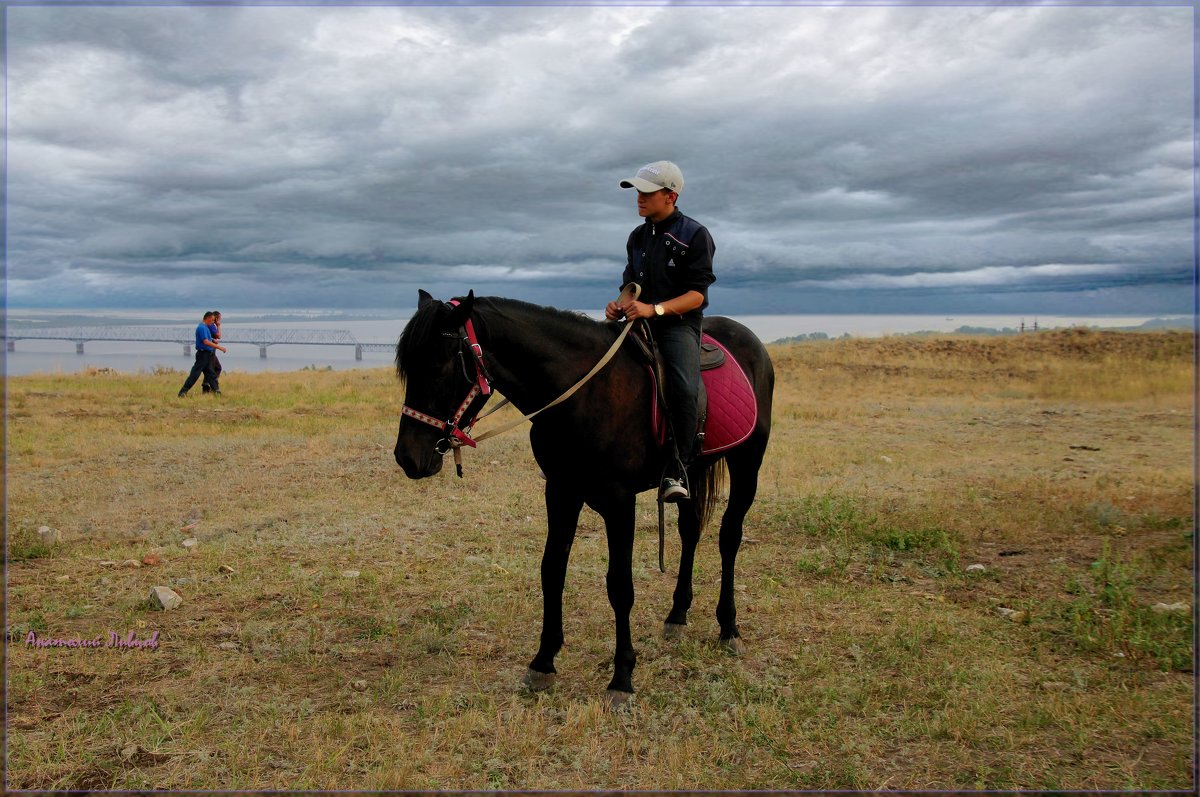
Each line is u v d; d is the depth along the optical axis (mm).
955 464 10500
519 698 4234
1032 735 3809
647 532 7445
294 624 5152
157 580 5961
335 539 7035
